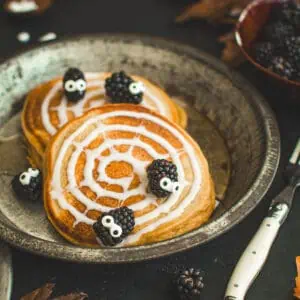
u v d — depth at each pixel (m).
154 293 0.51
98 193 0.54
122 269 0.52
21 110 0.62
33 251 0.49
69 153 0.56
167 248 0.49
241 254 0.52
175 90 0.63
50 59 0.63
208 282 0.51
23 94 0.63
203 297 0.51
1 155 0.59
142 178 0.55
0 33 0.69
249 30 0.63
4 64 0.61
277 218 0.53
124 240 0.52
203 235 0.50
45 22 0.70
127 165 0.55
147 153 0.56
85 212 0.54
